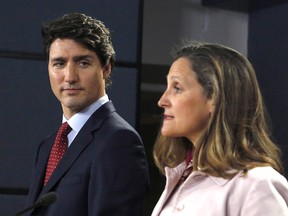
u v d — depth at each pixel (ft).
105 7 13.98
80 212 8.21
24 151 13.50
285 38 15.38
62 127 9.00
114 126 8.59
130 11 14.15
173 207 6.59
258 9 16.21
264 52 16.03
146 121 15.26
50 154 9.18
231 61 6.44
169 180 6.82
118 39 14.06
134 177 8.26
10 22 13.55
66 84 8.77
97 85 8.93
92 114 8.82
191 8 16.02
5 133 13.42
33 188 9.06
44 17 13.67
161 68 15.55
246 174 6.11
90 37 8.84
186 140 7.09
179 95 6.50
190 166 6.85
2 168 13.38
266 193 5.97
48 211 8.37
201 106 6.44
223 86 6.33
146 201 15.26
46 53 9.12
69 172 8.43
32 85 13.57
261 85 16.11
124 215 8.05
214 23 16.24
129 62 14.14
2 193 13.42
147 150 15.23
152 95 15.38
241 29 16.52
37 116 13.57
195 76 6.46
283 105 15.47
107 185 8.10
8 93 13.46
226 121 6.27
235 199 6.11
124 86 14.05
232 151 6.20
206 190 6.36
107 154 8.27
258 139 6.31
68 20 8.82
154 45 15.56
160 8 15.70
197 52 6.57
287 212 5.97
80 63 8.83
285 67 15.39
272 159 6.26
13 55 13.55
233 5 16.17
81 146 8.54
